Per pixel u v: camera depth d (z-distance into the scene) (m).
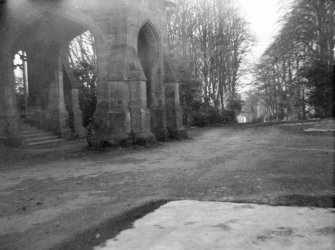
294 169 7.24
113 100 13.16
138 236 3.57
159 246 3.25
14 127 14.22
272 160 8.64
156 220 4.04
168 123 16.30
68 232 4.01
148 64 16.16
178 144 14.04
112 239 3.55
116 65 13.20
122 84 13.10
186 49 29.23
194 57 29.72
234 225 3.70
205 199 5.14
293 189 5.44
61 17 14.33
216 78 32.69
